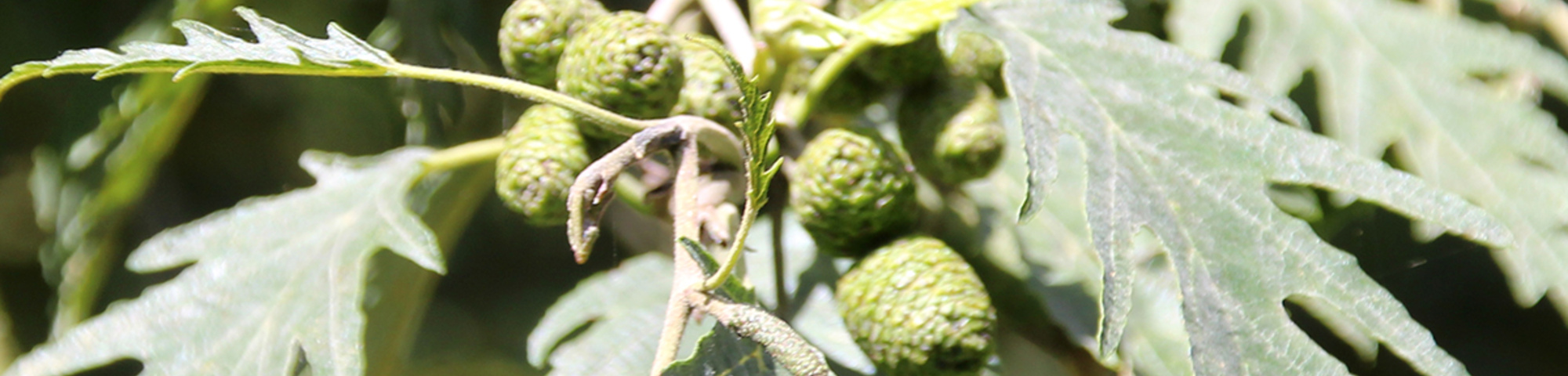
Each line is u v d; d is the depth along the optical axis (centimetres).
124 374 54
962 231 38
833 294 36
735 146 33
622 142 34
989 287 38
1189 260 33
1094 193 33
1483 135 39
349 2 44
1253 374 33
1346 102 40
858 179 34
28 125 46
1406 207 34
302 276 37
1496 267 48
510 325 57
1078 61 35
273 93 48
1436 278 48
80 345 36
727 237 33
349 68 33
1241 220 34
